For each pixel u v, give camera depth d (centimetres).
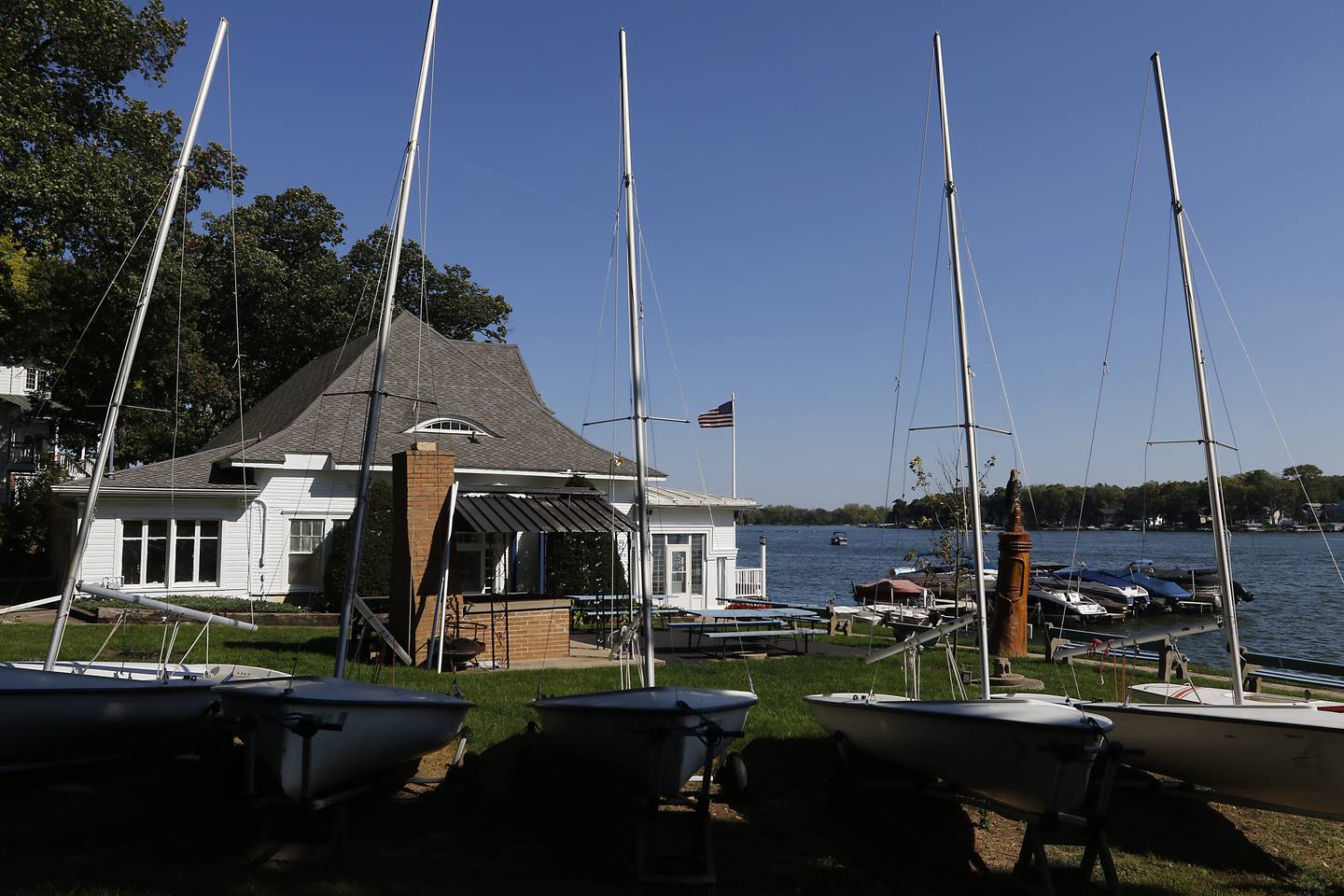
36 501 3497
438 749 895
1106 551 9544
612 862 715
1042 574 4334
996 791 750
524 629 1634
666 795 744
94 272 3309
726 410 3484
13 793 815
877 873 731
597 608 2233
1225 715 812
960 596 2548
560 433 3150
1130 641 1045
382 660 1526
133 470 2627
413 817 794
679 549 3005
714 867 712
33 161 2775
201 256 4272
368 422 1041
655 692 826
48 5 2866
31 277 3300
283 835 725
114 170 3038
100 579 2427
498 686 1331
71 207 2888
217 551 2545
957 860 768
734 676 1534
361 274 4825
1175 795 888
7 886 600
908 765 835
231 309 4516
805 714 1213
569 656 1688
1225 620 1012
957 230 1060
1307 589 5253
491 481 2777
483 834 761
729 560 3089
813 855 760
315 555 2622
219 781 802
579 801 855
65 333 3541
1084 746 689
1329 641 3069
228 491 2512
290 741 692
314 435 2678
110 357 3634
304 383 3450
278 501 2584
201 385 3925
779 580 6391
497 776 910
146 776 883
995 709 749
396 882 646
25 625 2036
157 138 3306
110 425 1007
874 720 838
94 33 3039
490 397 3164
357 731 730
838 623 2441
